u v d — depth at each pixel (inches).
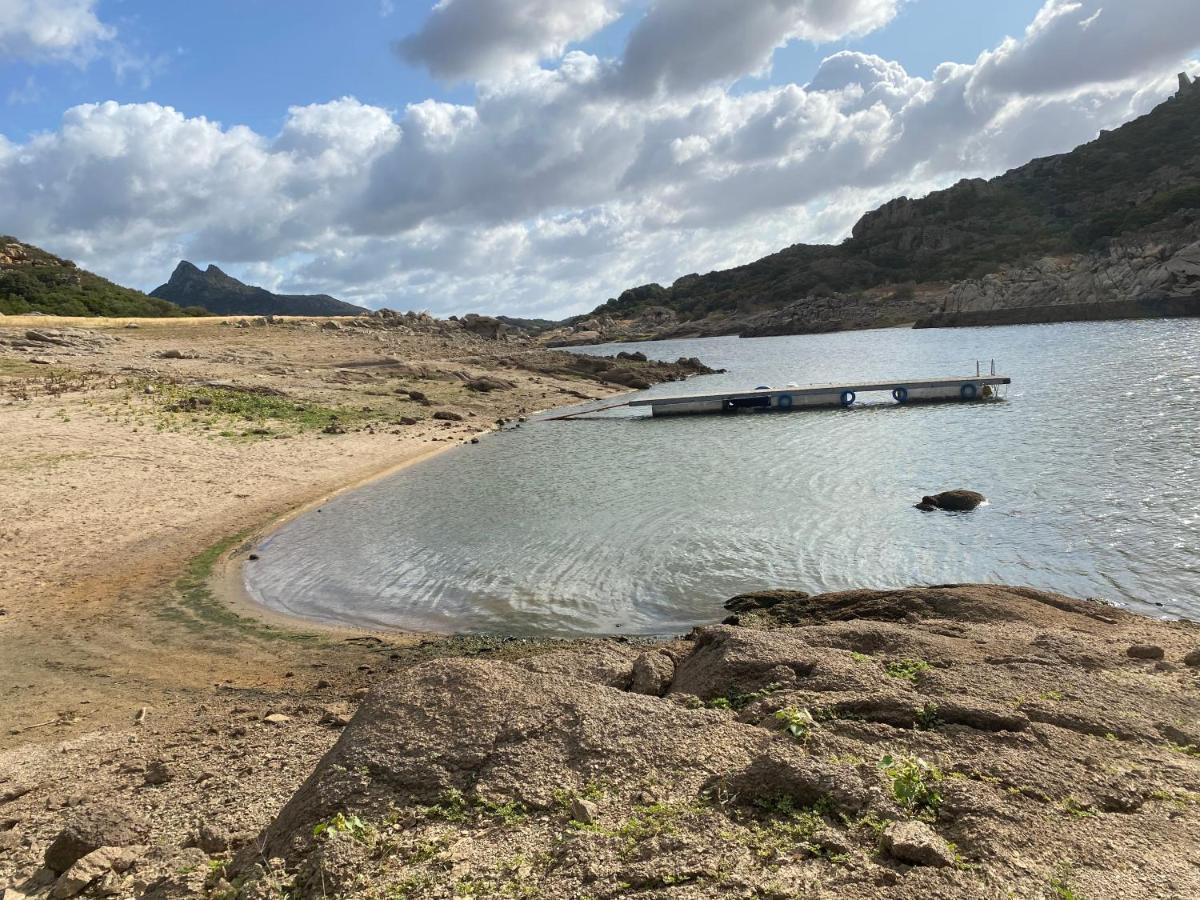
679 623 446.9
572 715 214.4
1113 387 1406.3
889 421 1245.7
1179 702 226.2
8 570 563.5
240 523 702.5
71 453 887.7
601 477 893.8
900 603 395.5
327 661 406.9
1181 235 4276.6
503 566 565.0
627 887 149.4
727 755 196.1
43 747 307.3
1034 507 644.7
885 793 170.6
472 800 185.5
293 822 187.6
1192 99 7263.8
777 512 682.8
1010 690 232.2
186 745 301.3
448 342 2682.1
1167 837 155.2
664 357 3927.2
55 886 192.7
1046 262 4911.4
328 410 1348.4
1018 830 157.2
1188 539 536.1
